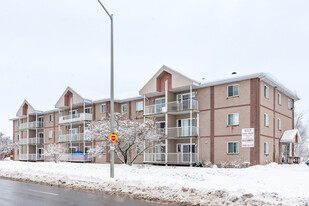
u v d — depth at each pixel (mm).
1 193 12688
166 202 10469
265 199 9812
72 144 44656
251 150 26609
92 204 10094
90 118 41406
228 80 28312
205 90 30531
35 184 16141
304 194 10547
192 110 30031
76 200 10883
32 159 51406
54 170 21797
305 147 58844
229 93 28781
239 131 27609
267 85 29234
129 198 11328
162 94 34156
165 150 31938
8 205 9930
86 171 20922
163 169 21141
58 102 45906
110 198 11328
